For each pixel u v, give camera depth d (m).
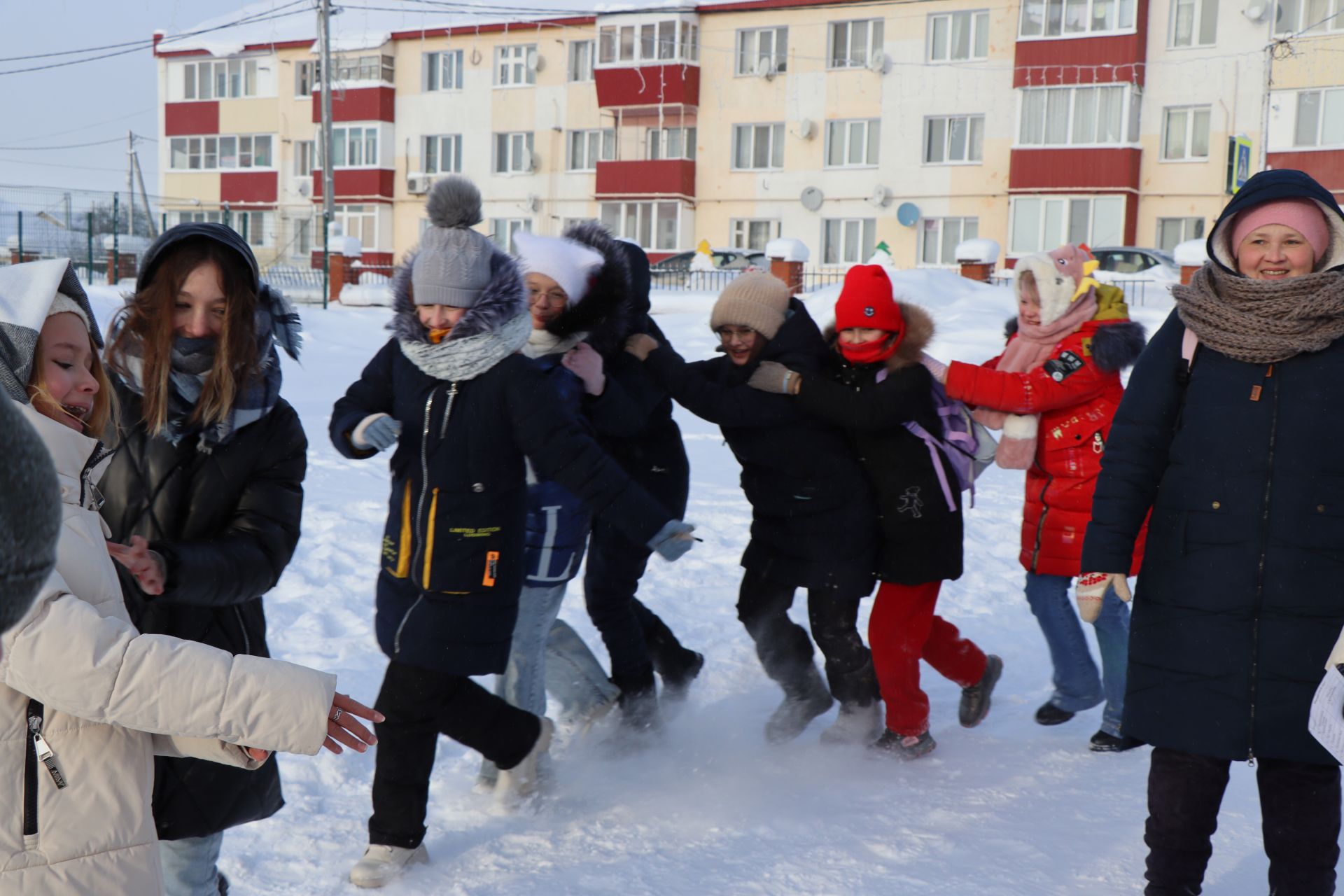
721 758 4.03
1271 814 2.71
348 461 9.52
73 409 2.06
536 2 37.22
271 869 3.15
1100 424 4.10
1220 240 2.85
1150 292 22.09
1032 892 3.00
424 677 3.11
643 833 3.38
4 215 23.34
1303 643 2.63
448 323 3.13
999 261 31.77
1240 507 2.69
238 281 2.43
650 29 34.41
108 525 2.46
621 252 3.95
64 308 2.00
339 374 15.90
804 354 4.00
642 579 6.32
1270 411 2.68
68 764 1.75
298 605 5.62
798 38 33.19
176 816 2.39
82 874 1.75
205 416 2.41
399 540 3.23
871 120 32.75
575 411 3.77
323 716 1.79
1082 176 30.50
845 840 3.32
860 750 4.12
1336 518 2.64
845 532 4.01
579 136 36.56
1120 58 29.89
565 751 4.05
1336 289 2.64
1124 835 3.35
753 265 28.73
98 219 24.16
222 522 2.51
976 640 5.50
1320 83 28.55
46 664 1.66
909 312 4.00
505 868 3.16
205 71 42.41
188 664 1.74
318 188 39.97
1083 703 4.33
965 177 31.92
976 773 3.89
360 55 38.78
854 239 33.25
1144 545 2.87
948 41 31.81
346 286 26.27
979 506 8.54
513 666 3.75
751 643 5.33
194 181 42.81
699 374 4.02
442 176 3.15
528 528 3.62
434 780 3.79
